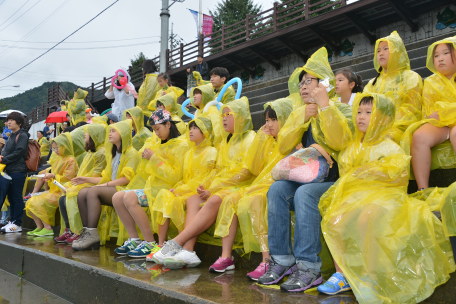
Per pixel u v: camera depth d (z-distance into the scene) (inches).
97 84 751.1
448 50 107.7
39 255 143.3
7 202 243.0
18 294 130.9
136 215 134.3
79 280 117.6
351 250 78.9
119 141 160.2
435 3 362.3
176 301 82.4
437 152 99.7
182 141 144.1
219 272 105.7
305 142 106.3
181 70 551.2
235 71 552.4
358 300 72.2
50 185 201.0
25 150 229.8
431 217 76.4
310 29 421.1
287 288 83.4
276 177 96.4
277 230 93.8
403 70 121.1
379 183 84.0
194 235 114.5
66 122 401.1
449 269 72.8
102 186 154.5
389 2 357.7
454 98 106.3
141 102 250.2
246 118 128.7
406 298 71.3
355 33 426.6
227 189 117.6
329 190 87.2
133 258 129.7
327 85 95.3
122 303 98.5
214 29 960.3
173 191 131.9
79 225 165.8
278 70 499.5
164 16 464.4
